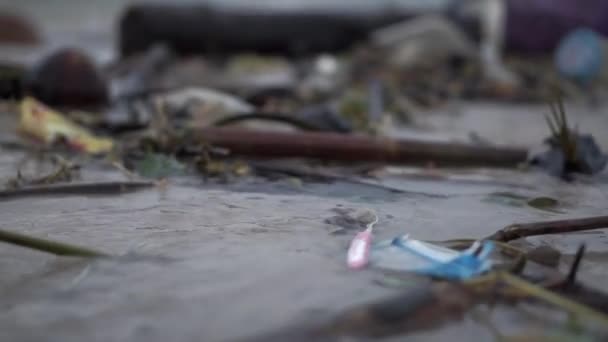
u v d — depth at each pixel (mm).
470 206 3545
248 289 2203
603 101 11305
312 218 3178
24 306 2062
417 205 3531
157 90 8211
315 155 4699
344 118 6328
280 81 11711
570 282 2238
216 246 2680
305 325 1848
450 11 16219
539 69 13961
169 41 15461
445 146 4770
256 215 3225
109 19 28094
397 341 1820
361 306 1920
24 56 14695
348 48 16172
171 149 4633
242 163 4383
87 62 7910
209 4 15773
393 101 7902
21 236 2473
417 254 2447
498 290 2035
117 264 2436
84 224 3025
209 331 1898
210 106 6164
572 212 3471
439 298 1967
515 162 4754
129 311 2029
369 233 2699
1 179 3998
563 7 15750
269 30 15859
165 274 2338
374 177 4297
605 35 15508
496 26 15984
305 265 2436
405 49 13273
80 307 2059
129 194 3648
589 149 4570
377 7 16219
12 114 7066
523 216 3342
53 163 4527
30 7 30547
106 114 7320
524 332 1877
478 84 11773
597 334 1866
